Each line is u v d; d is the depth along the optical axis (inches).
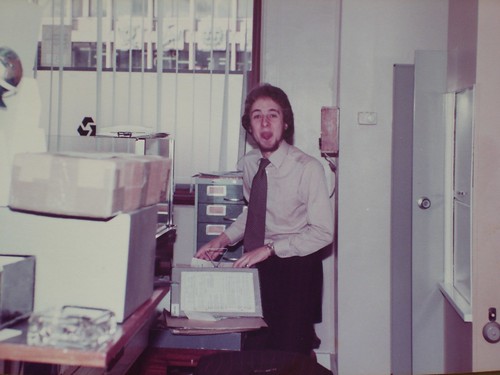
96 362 43.4
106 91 139.4
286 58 140.9
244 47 138.7
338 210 125.6
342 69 124.5
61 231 51.7
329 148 126.0
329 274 140.9
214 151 140.9
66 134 139.2
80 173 48.4
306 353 96.6
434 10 121.7
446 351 111.0
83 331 44.9
